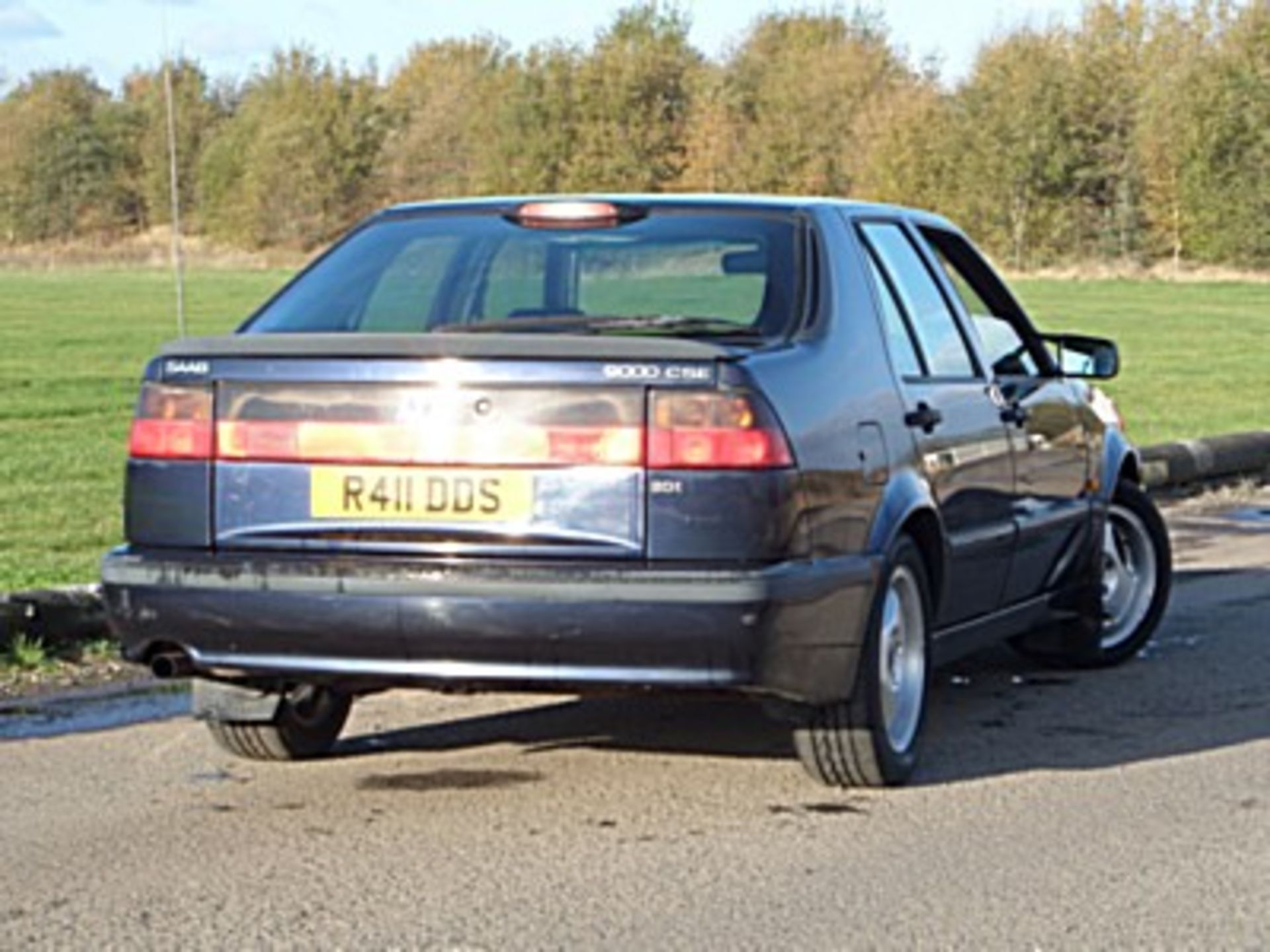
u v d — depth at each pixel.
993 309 8.07
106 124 95.75
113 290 55.56
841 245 6.68
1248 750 7.13
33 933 5.00
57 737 7.28
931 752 7.07
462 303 6.59
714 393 5.69
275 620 5.85
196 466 6.02
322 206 85.31
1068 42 70.19
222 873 5.54
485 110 86.62
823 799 6.37
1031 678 8.48
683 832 5.97
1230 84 63.75
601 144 82.88
